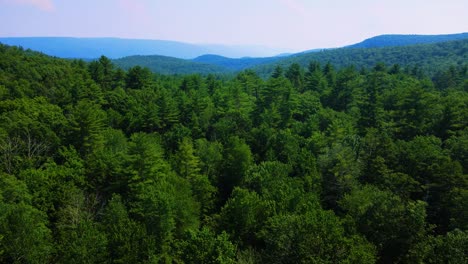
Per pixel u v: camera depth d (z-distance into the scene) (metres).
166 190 38.81
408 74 122.00
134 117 75.44
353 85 91.12
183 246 28.11
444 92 85.69
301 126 72.00
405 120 62.91
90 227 29.47
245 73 126.38
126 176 42.59
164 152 61.41
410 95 66.88
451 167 39.94
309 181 44.72
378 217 32.41
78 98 78.62
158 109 77.56
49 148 51.44
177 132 67.88
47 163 44.78
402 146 48.03
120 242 28.98
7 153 44.75
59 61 120.81
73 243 26.83
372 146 49.12
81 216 35.06
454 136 51.50
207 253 26.44
